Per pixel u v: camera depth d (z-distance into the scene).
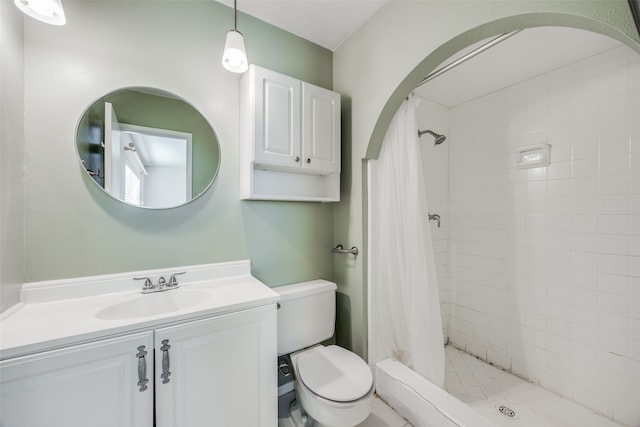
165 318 0.92
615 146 1.45
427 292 1.50
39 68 1.05
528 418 1.49
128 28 1.24
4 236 0.91
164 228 1.32
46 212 1.07
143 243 1.27
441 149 2.30
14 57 0.97
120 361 0.85
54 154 1.08
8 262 0.94
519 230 1.87
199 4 1.42
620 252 1.44
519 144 1.87
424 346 1.50
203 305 1.04
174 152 1.34
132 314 1.12
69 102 1.11
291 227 1.73
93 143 1.16
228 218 1.50
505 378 1.85
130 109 1.24
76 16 1.12
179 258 1.36
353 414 1.10
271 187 1.64
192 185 1.38
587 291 1.55
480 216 2.11
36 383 0.74
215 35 1.46
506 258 1.94
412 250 1.53
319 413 1.12
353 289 1.73
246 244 1.56
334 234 1.91
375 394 1.63
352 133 1.74
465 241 2.22
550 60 1.60
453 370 1.95
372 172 1.70
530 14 0.91
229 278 1.47
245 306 1.09
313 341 1.56
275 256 1.66
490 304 2.04
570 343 1.62
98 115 1.17
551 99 1.71
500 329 1.97
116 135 1.21
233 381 1.06
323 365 1.34
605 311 1.48
